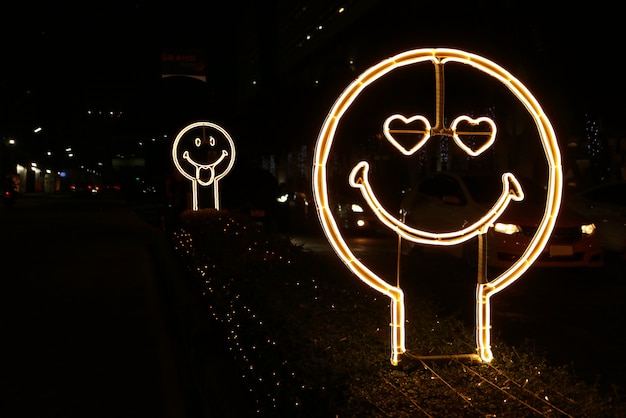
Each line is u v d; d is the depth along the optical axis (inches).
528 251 204.1
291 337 211.3
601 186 647.8
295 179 2186.3
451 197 562.6
